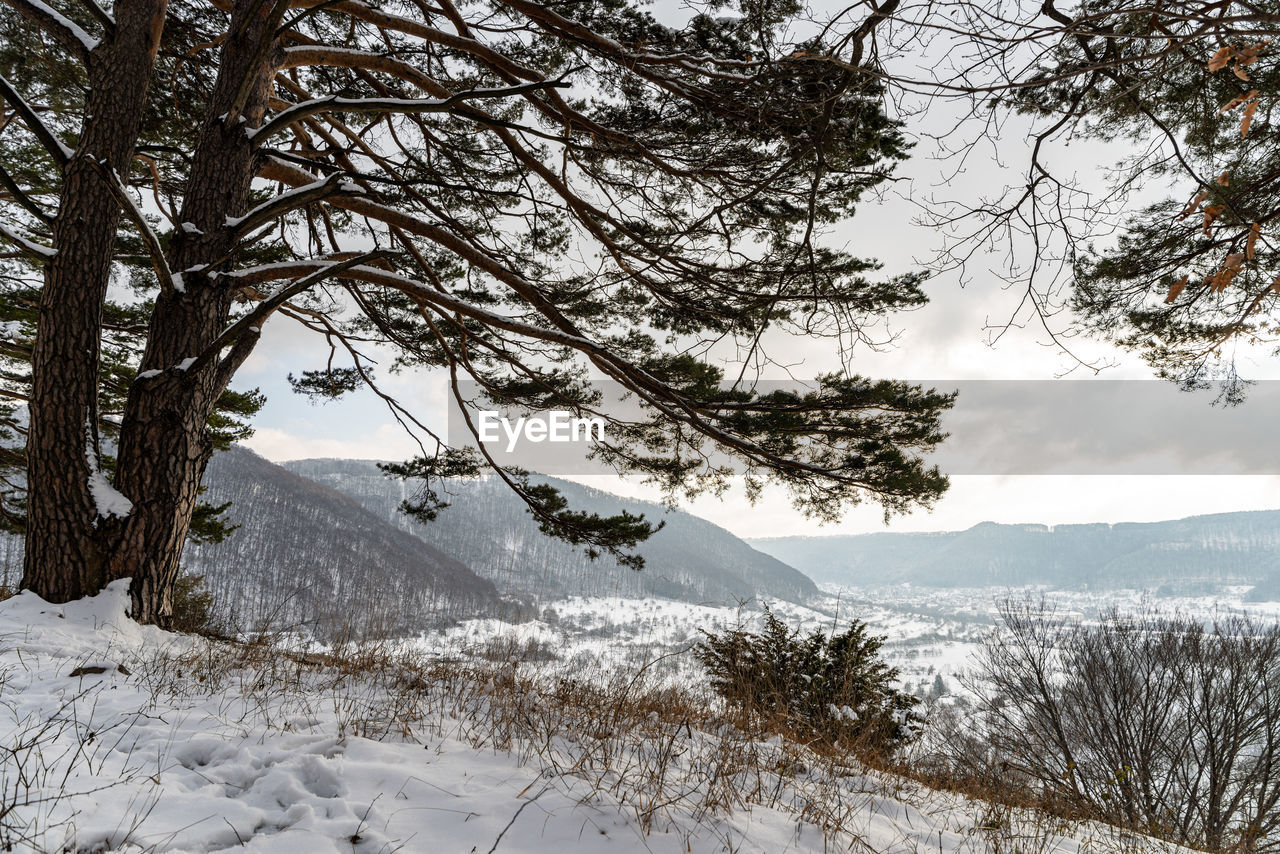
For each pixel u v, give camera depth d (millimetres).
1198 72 4906
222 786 2758
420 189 8188
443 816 2639
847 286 7066
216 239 6207
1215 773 11805
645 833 2680
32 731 2910
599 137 7438
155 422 5656
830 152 4527
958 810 4113
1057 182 4379
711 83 6379
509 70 7199
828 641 7176
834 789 3854
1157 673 12586
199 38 7820
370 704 4020
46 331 5441
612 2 6812
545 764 3309
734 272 7652
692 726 4730
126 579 5340
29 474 5309
